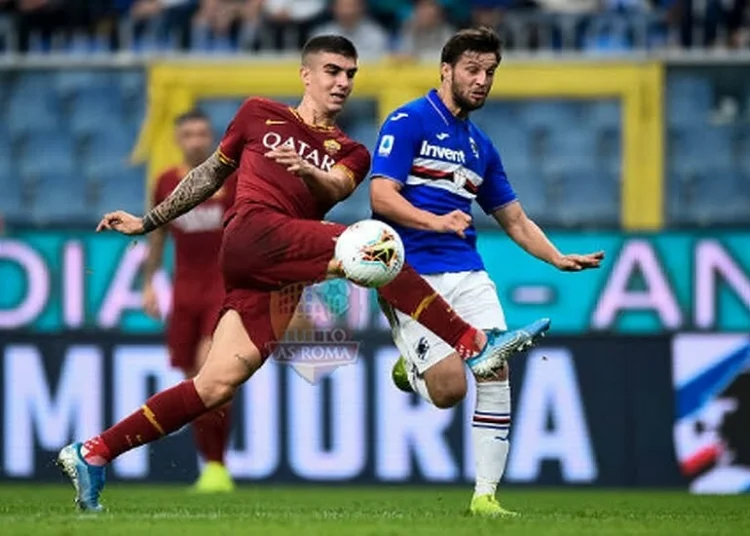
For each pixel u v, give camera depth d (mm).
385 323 41000
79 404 41812
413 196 25766
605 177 56406
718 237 41188
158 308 41375
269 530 20344
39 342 41938
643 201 56031
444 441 40781
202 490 38625
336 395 41062
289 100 56438
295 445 41094
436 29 58219
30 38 61188
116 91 58781
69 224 57469
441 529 20734
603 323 41188
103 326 42000
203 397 23391
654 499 35469
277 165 24047
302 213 24062
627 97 56094
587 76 56281
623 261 41312
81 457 23484
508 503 32938
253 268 23484
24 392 41875
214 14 59875
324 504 31297
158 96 56812
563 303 41312
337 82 24344
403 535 19750
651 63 56000
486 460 25266
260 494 36719
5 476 41750
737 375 40969
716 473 40812
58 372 41875
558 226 45938
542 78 56469
